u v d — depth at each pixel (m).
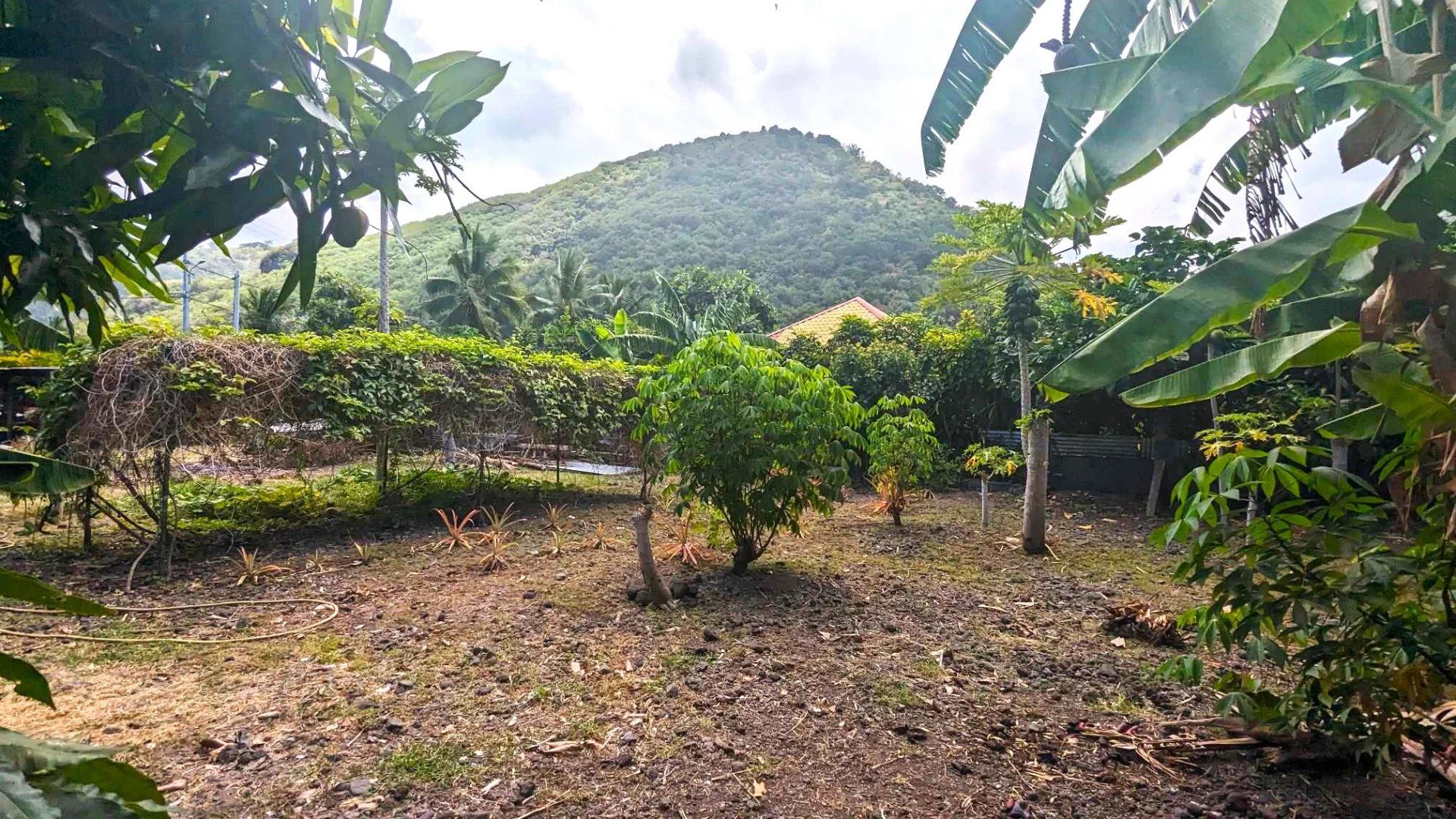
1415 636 1.99
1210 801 2.31
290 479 8.68
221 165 0.75
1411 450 2.11
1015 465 6.71
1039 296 6.57
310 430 5.98
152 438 5.01
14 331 1.04
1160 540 2.51
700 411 4.58
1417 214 1.69
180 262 1.03
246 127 0.76
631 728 2.79
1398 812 2.23
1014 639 3.97
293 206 0.79
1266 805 2.28
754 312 23.75
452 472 8.94
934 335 10.70
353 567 5.36
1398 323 1.75
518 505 8.14
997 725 2.87
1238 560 2.56
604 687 3.17
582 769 2.48
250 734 2.71
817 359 11.80
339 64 0.78
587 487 9.66
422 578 5.07
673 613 4.26
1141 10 3.09
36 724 2.77
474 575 5.17
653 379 4.96
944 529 7.18
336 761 2.51
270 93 0.77
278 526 6.56
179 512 6.68
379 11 0.80
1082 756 2.63
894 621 4.24
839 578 5.20
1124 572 5.56
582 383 8.60
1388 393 1.69
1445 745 2.35
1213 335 6.88
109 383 4.86
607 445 9.25
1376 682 2.07
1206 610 2.50
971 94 3.37
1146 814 2.24
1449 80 1.77
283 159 0.79
